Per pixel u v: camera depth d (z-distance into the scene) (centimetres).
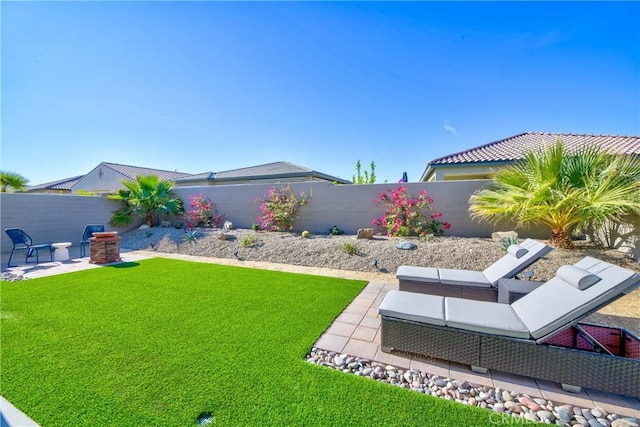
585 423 220
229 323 397
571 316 255
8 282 610
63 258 860
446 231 923
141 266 773
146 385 259
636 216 588
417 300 337
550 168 637
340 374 279
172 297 509
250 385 260
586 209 592
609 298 250
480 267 667
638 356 285
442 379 273
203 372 279
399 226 918
